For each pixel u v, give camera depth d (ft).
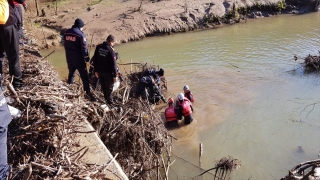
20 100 14.65
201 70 42.65
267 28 64.08
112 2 79.30
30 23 63.87
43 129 12.85
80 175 10.61
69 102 15.71
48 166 10.82
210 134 27.58
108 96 22.33
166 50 53.26
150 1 78.28
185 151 25.14
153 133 18.65
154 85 31.48
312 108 31.42
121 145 17.80
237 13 71.97
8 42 15.98
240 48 51.57
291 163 23.48
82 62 22.09
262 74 40.32
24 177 10.03
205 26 68.69
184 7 72.38
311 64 41.19
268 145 25.79
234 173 22.35
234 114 30.71
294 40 54.13
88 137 14.25
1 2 11.43
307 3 77.71
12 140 12.55
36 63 22.25
